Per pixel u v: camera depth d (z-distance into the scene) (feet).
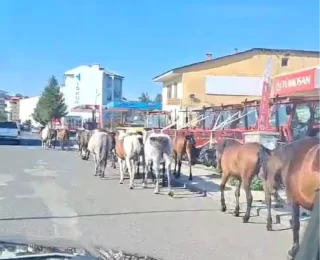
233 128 69.31
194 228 31.94
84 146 94.38
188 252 25.57
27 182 55.57
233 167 35.96
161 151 47.93
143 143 52.29
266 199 31.42
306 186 23.09
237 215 36.60
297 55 125.80
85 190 49.78
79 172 69.21
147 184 55.72
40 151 120.78
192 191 50.31
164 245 26.94
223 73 123.75
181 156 60.80
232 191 48.62
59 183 55.47
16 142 156.66
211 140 67.31
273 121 54.24
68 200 42.63
